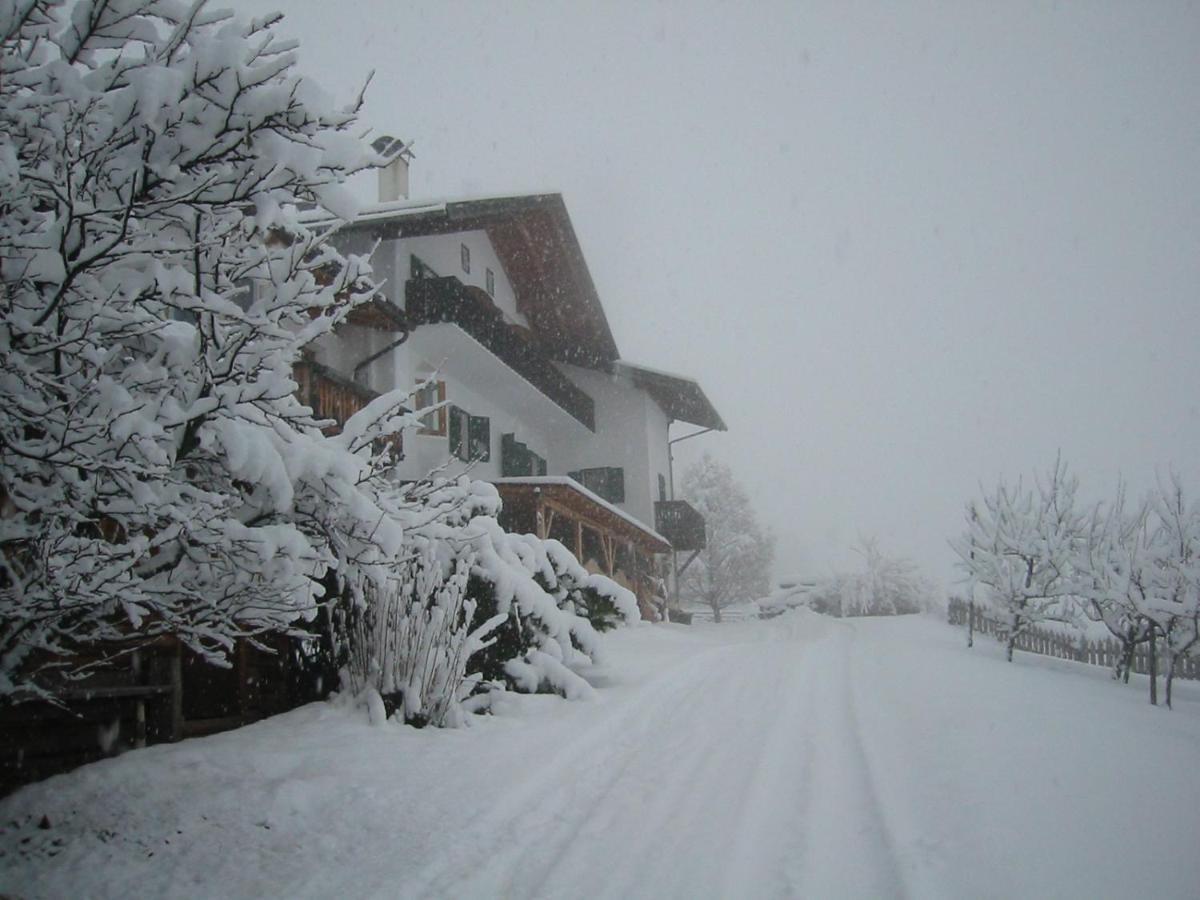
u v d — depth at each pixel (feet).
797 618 102.53
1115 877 12.88
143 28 12.78
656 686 31.37
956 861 13.60
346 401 42.45
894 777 18.79
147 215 12.65
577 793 18.11
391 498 18.30
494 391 75.61
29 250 12.06
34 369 11.89
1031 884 12.63
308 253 14.57
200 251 13.03
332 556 15.87
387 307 46.57
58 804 15.83
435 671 23.20
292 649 25.29
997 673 37.83
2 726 17.02
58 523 12.48
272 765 17.92
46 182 11.78
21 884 13.42
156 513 12.31
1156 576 35.22
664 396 104.99
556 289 85.66
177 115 11.87
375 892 12.85
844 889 12.73
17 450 11.56
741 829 15.48
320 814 15.81
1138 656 47.39
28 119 11.96
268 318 13.73
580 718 24.70
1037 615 46.78
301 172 12.60
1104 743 22.24
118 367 14.11
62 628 13.33
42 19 12.28
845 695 30.58
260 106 12.03
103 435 12.15
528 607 28.96
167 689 20.33
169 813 15.58
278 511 14.47
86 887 13.28
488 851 14.60
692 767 20.25
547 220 73.87
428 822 15.66
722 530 157.17
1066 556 45.50
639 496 97.76
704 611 155.63
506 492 58.08
